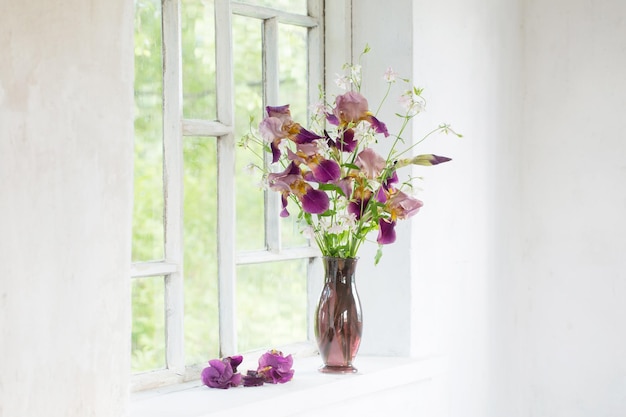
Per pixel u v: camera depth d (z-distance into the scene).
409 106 2.26
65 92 1.57
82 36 1.60
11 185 1.49
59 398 1.57
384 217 2.20
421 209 2.54
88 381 1.62
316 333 2.28
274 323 2.47
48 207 1.55
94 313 1.63
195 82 2.22
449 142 2.66
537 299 3.03
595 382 2.95
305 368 2.36
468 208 2.77
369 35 2.55
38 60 1.53
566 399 3.01
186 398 2.01
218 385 2.10
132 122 1.70
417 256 2.53
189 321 2.22
